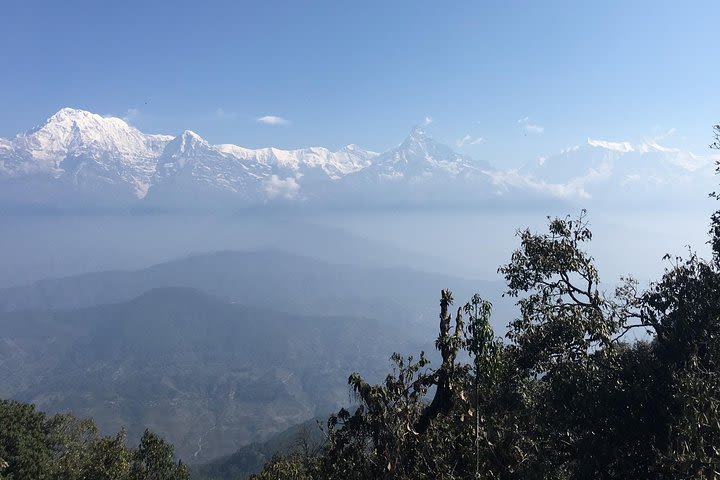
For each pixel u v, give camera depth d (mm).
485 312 11867
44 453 28469
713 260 16500
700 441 10578
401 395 12047
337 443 12469
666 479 12000
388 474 11414
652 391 14062
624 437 13781
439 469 11734
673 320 15898
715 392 11641
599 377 15008
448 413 12641
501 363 12188
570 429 14812
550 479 12445
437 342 12656
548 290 18188
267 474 17938
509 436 13047
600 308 17250
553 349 16797
